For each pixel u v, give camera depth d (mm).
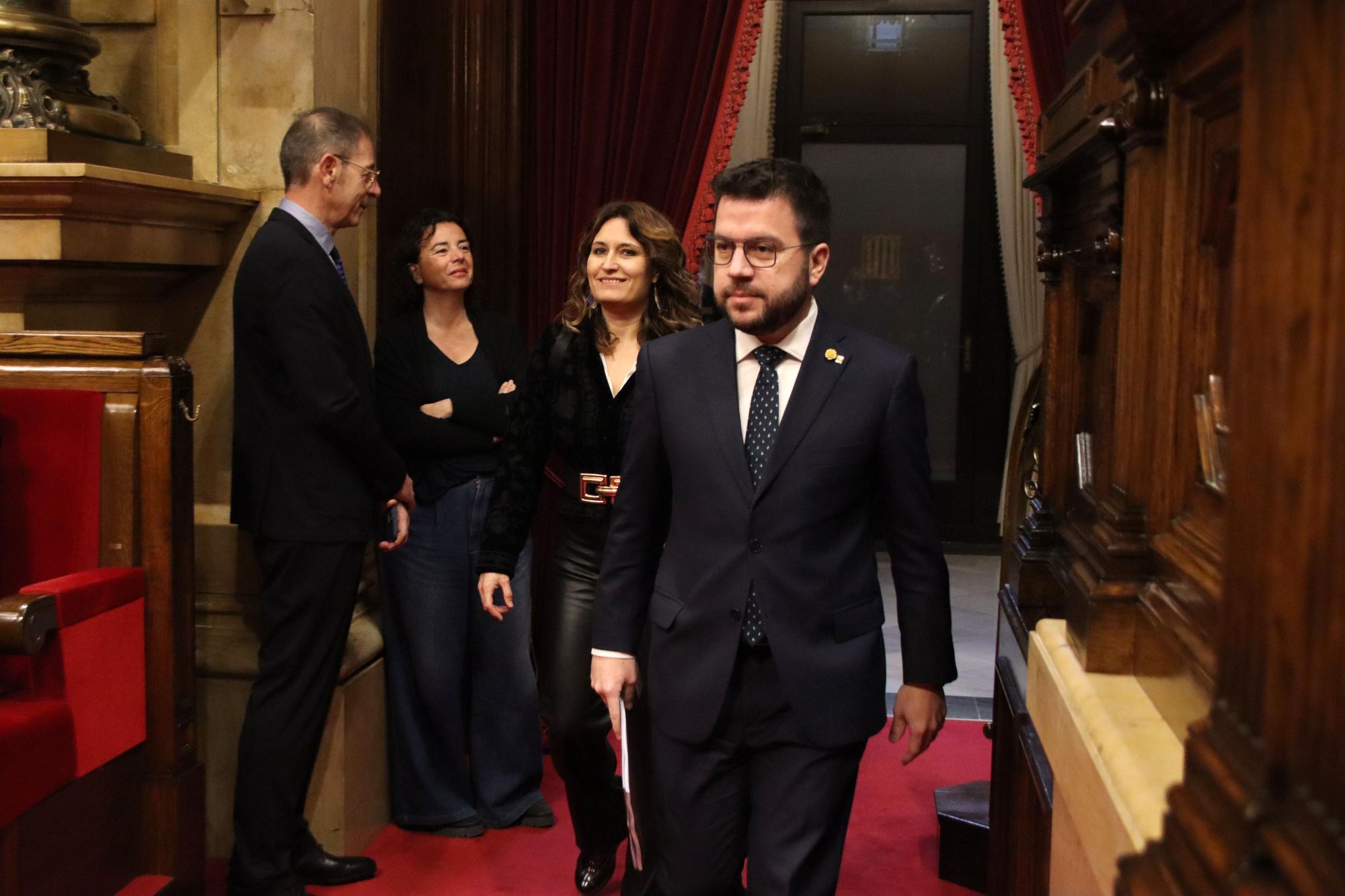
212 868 3451
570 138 4445
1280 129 946
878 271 8398
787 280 2061
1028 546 2748
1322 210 875
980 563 7875
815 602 2092
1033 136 4332
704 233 4367
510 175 4422
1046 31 4285
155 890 2910
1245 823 922
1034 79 4301
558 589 3039
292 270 3035
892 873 3469
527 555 3812
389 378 3674
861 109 8289
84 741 2688
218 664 3469
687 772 2154
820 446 2107
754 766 2160
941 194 8312
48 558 2938
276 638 3121
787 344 2162
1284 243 932
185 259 3346
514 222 4434
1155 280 1718
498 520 3072
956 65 8211
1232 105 1446
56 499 2932
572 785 3170
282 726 3096
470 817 3727
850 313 8461
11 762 2438
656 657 2186
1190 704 1444
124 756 2904
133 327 3479
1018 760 2541
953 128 8234
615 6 4383
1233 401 1049
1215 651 1370
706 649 2119
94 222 2959
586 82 4402
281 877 3129
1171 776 1363
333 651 3154
